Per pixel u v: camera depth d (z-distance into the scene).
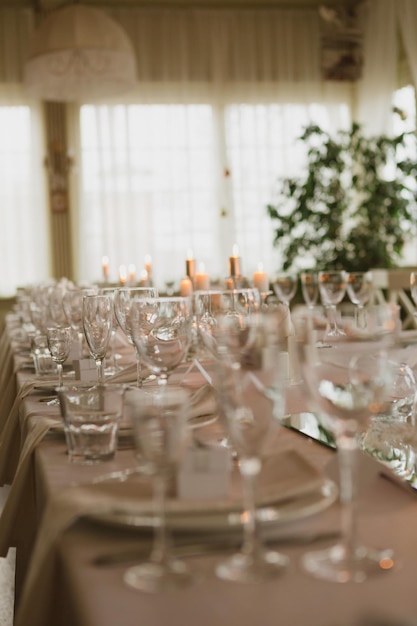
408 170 7.77
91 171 8.25
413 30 7.86
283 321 1.90
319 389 0.89
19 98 8.04
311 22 8.60
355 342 0.92
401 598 0.74
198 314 1.90
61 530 0.91
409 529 0.91
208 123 8.43
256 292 1.93
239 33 8.47
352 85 8.73
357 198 8.72
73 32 5.55
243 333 0.84
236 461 1.16
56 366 2.46
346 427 0.89
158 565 0.82
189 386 1.95
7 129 8.04
